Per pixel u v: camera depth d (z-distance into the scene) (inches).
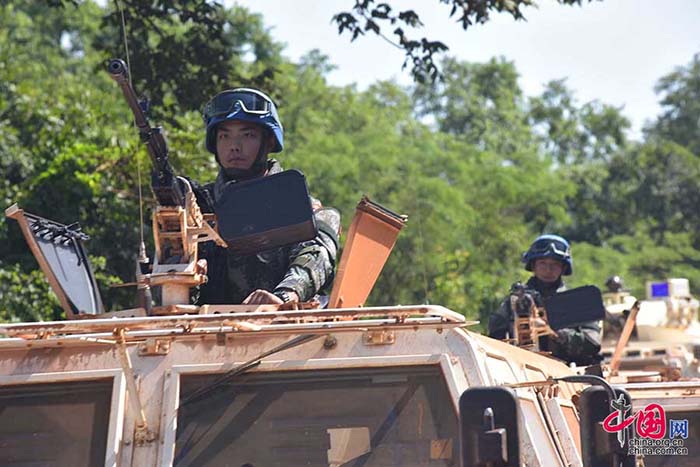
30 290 1248.8
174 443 413.1
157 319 410.0
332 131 2664.9
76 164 1331.2
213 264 544.4
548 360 593.3
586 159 4237.2
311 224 457.1
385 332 430.0
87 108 1496.1
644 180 3841.0
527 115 4234.7
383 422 421.1
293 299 500.1
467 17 1138.0
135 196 1244.5
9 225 1314.0
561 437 498.6
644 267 3321.9
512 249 2455.7
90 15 3334.2
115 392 421.1
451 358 425.1
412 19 1169.4
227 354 430.6
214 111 556.1
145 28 1270.9
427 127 2925.7
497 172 2662.4
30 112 1473.9
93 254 1284.4
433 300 2007.9
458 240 2295.8
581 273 2930.6
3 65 1610.5
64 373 427.5
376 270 547.8
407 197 2239.2
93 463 417.7
